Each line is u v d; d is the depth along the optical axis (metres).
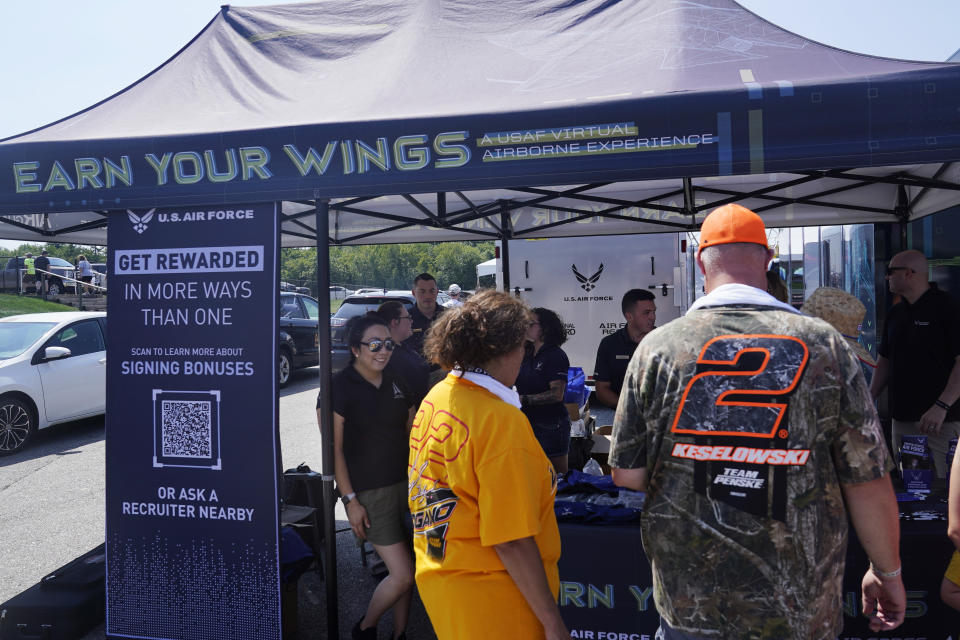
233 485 3.06
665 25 3.28
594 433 5.37
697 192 5.36
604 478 3.34
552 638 1.69
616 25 3.43
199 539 3.10
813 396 1.62
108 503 3.19
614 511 2.95
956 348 4.19
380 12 3.98
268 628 3.03
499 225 6.34
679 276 9.50
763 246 1.83
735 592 1.66
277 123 2.87
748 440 1.65
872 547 1.67
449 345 1.84
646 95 2.49
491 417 1.74
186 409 3.12
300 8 4.13
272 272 3.02
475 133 2.62
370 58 3.59
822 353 1.63
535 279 9.84
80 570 3.79
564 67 3.06
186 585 3.12
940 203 4.79
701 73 2.70
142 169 2.91
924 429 4.12
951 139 2.28
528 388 4.25
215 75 3.65
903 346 4.42
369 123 2.71
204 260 3.09
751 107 2.40
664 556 1.75
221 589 3.09
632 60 3.00
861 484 1.64
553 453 4.25
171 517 3.13
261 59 3.73
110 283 3.19
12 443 7.62
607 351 4.62
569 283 9.77
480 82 3.05
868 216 5.69
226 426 3.07
